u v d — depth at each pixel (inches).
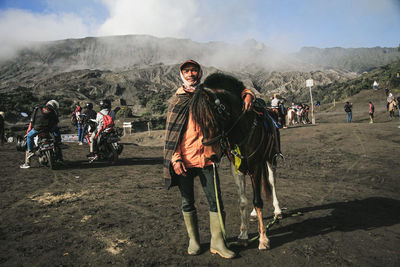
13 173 285.7
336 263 118.6
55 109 314.3
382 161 345.1
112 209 182.5
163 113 5708.7
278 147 160.4
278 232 150.9
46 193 216.7
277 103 563.2
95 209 182.1
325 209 187.0
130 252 127.6
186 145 120.5
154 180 261.3
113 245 134.1
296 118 1141.7
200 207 188.4
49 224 157.6
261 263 119.0
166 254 126.2
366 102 2091.5
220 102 115.3
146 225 157.2
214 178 120.9
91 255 124.9
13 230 149.6
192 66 121.5
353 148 434.9
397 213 179.5
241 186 135.9
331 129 641.0
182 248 131.6
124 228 153.0
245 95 129.6
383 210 185.5
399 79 2445.9
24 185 239.9
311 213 179.2
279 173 303.0
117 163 348.5
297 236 144.7
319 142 508.7
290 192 228.1
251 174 135.1
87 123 379.2
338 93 4771.2
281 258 122.9
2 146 512.4
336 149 435.5
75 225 156.6
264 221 167.3
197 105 107.7
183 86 123.0
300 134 617.3
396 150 402.9
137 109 6761.8
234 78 133.7
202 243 136.8
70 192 220.2
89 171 299.7
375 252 127.6
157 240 139.4
